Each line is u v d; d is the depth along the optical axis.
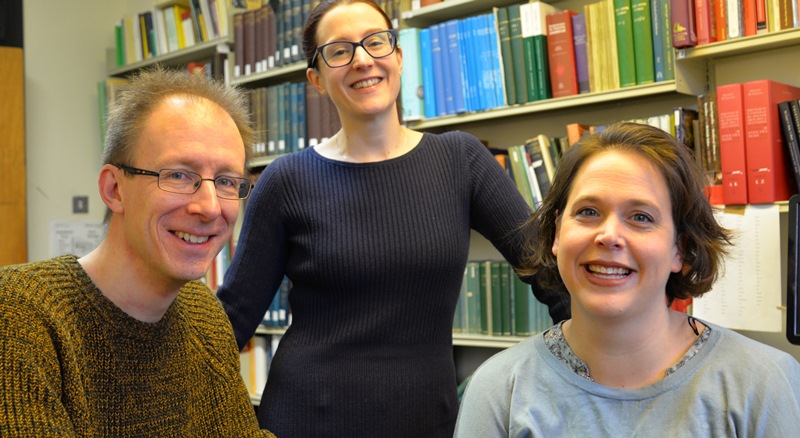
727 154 2.08
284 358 1.62
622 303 1.13
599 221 1.17
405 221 1.59
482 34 2.58
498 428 1.23
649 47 2.26
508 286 2.62
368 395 1.54
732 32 2.13
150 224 1.05
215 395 1.24
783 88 2.10
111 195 1.08
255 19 3.41
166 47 4.13
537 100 2.48
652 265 1.13
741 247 2.08
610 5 2.33
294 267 1.63
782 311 2.33
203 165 1.06
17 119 4.09
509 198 1.65
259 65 3.39
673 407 1.12
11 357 0.94
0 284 1.00
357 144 1.64
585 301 1.15
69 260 1.09
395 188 1.61
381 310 1.57
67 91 4.54
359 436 1.54
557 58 2.44
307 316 1.63
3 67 4.05
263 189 1.67
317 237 1.59
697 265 1.22
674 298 1.30
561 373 1.21
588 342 1.19
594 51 2.37
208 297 1.32
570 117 2.74
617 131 1.22
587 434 1.15
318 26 1.67
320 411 1.56
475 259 3.08
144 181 1.04
